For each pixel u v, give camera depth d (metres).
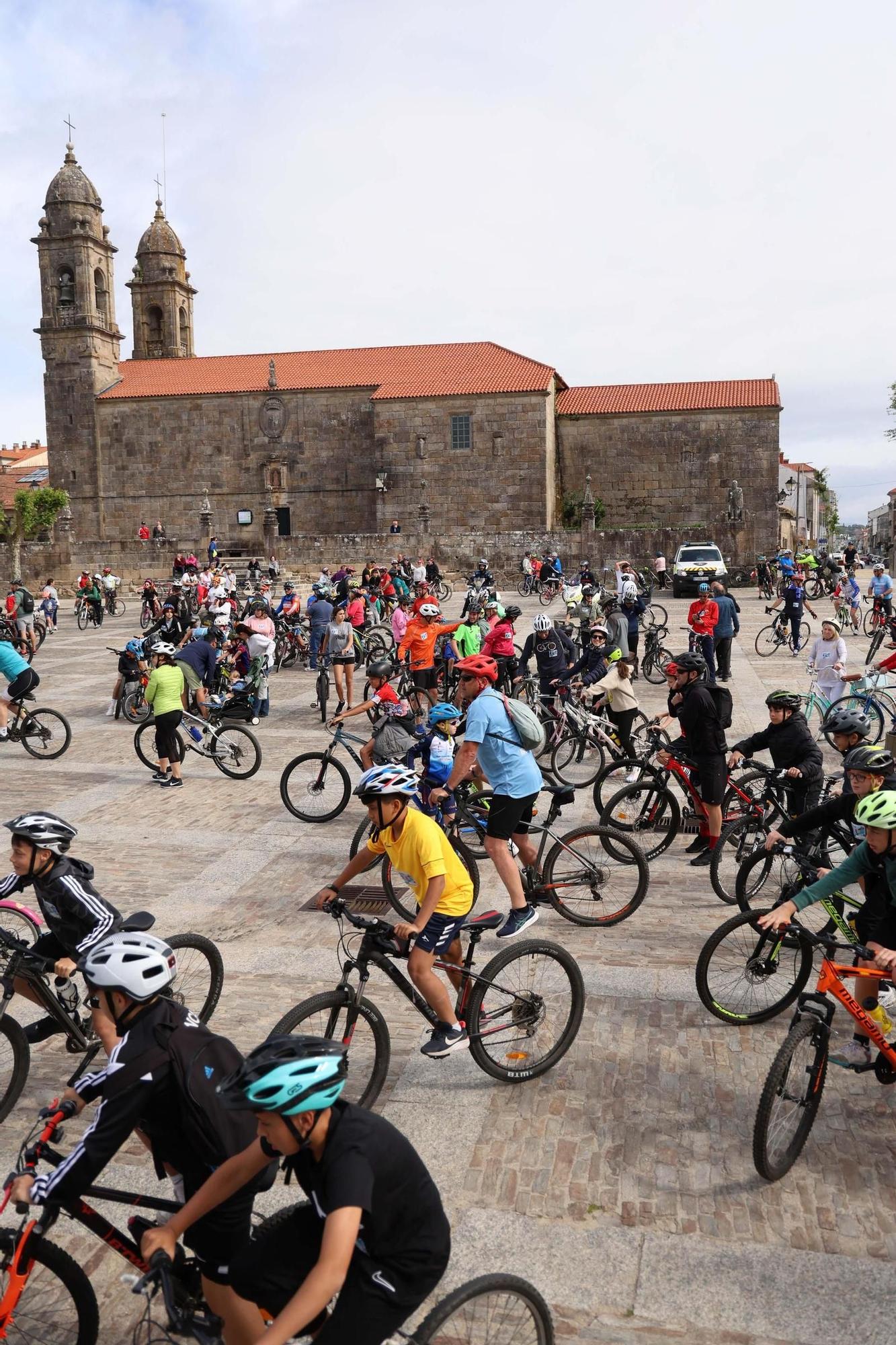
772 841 6.77
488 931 8.09
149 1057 3.62
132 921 4.79
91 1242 4.64
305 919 8.46
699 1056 6.19
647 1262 4.40
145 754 14.97
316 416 56.78
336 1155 2.95
